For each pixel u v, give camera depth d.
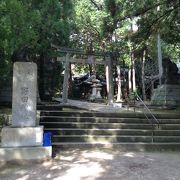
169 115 12.54
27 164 8.00
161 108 17.08
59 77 23.56
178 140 10.65
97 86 29.77
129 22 15.49
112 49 23.52
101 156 8.85
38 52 18.88
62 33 19.42
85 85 39.78
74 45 31.59
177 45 21.42
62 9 19.30
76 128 11.06
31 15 12.16
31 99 8.73
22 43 11.20
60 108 13.92
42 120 11.38
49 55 19.44
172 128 11.50
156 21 15.60
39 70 19.97
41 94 19.94
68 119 11.55
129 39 16.38
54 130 10.62
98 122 11.63
